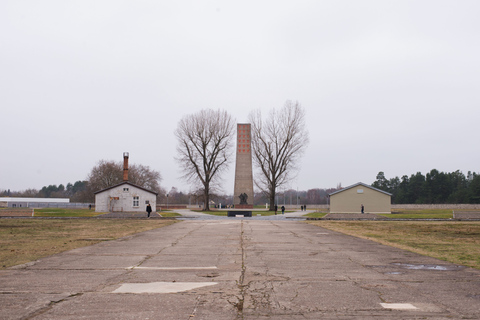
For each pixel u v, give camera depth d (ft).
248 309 22.47
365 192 219.61
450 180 422.00
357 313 21.71
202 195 262.88
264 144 244.63
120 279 31.14
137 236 71.36
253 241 62.59
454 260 41.63
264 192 252.83
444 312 21.90
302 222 127.75
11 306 22.97
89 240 63.31
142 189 213.46
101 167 352.69
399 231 86.53
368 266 37.65
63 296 25.44
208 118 252.01
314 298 25.02
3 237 67.82
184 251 49.37
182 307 22.85
